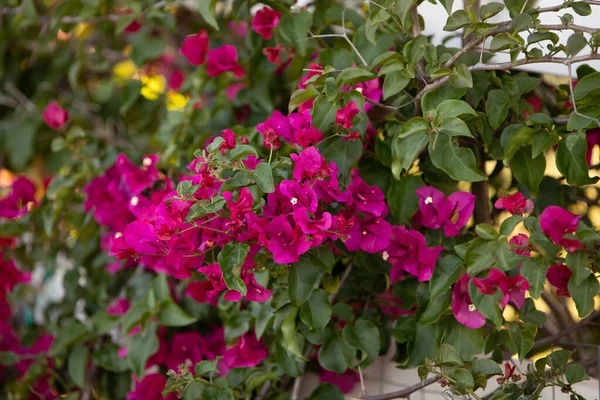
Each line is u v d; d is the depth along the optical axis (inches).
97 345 74.0
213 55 70.1
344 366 62.2
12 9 80.7
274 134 58.3
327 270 58.1
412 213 61.7
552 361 57.8
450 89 58.8
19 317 87.4
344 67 65.1
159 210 56.4
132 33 82.0
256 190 57.7
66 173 76.2
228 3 78.0
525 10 57.9
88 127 82.0
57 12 76.0
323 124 59.4
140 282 74.2
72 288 78.7
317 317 60.3
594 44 55.6
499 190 65.6
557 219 55.4
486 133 60.4
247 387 64.6
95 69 83.9
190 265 57.2
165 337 71.4
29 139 84.8
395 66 58.6
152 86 85.5
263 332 63.6
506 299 56.6
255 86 73.8
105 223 70.7
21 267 80.6
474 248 56.9
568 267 55.9
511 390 58.7
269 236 56.1
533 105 64.6
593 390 62.4
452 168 56.5
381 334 64.7
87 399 75.6
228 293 57.4
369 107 62.3
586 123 55.5
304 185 56.6
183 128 74.0
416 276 62.5
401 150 56.5
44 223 75.8
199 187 56.1
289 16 66.9
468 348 60.0
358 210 60.1
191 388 66.5
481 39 56.8
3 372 80.2
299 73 71.6
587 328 65.5
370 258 62.8
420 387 59.8
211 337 70.6
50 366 77.1
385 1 59.3
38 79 86.4
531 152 59.1
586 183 57.4
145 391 69.0
